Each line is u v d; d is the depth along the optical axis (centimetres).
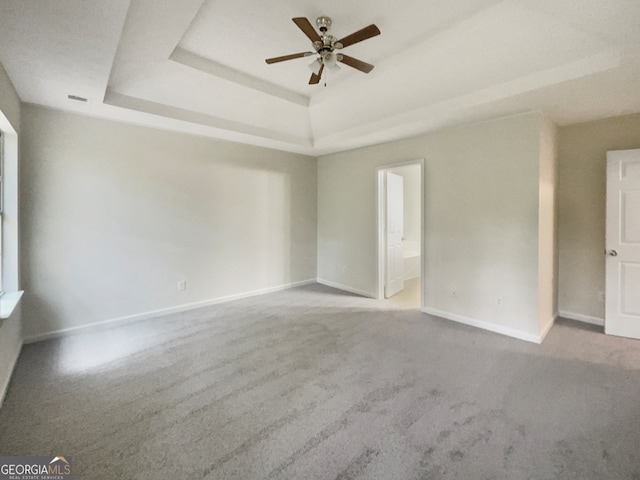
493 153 328
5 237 275
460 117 321
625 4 179
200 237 419
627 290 310
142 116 331
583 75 227
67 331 321
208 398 214
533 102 280
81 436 177
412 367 256
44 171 304
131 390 223
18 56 210
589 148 343
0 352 215
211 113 364
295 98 380
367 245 478
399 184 512
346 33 248
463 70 270
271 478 148
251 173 470
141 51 237
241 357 275
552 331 330
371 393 219
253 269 480
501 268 326
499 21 222
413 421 188
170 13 189
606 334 320
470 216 349
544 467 154
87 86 258
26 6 158
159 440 174
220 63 301
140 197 366
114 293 351
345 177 507
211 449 167
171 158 388
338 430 181
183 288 406
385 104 346
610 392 218
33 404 206
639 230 303
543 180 310
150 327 347
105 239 343
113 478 148
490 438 174
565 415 193
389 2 211
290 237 526
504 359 269
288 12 221
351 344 302
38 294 304
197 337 320
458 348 292
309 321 368
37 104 297
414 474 150
